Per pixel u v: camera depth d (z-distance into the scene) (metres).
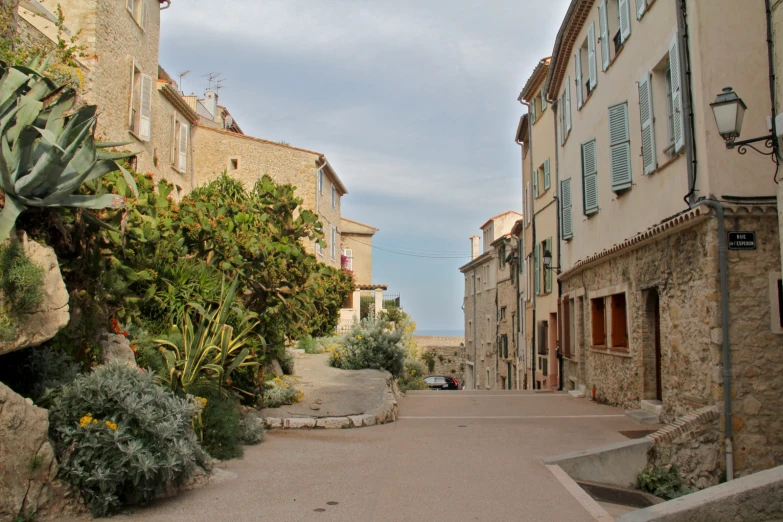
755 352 8.87
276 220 12.67
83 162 6.23
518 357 31.12
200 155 30.91
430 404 15.32
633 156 12.76
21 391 6.15
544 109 24.02
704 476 8.78
